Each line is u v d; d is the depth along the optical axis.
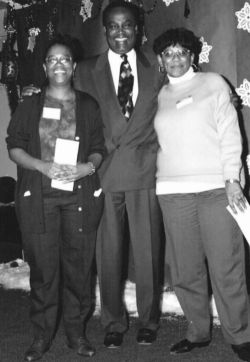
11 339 3.32
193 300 3.02
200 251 3.00
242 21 3.69
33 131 2.88
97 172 3.16
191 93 2.89
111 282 3.23
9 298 4.30
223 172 2.82
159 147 3.17
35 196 2.87
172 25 4.03
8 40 5.43
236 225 2.87
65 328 3.12
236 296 2.89
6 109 6.67
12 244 5.95
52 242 2.95
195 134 2.85
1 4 6.05
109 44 3.13
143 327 3.27
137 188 3.13
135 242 3.22
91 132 3.00
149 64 3.18
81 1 4.59
